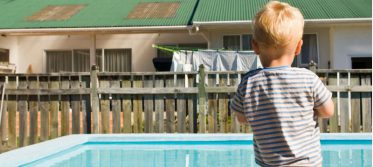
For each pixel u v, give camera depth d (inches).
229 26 454.9
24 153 197.8
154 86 264.4
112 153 232.7
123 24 478.3
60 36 552.7
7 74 267.0
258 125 83.9
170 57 505.0
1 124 261.6
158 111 262.2
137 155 226.5
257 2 530.3
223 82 262.7
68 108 265.1
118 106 263.4
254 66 406.6
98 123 263.0
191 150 237.6
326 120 258.1
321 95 82.7
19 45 561.9
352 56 457.1
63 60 554.3
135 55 541.6
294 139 81.0
